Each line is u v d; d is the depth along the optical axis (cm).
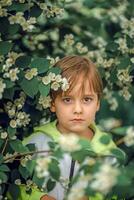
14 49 348
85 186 219
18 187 297
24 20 308
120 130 233
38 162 237
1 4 307
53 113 338
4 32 309
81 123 293
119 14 429
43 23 398
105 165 211
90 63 298
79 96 290
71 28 408
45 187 275
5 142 291
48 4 330
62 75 293
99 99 302
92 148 238
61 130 304
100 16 435
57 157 229
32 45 387
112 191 250
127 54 346
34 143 291
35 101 310
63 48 398
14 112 302
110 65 348
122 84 353
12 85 285
